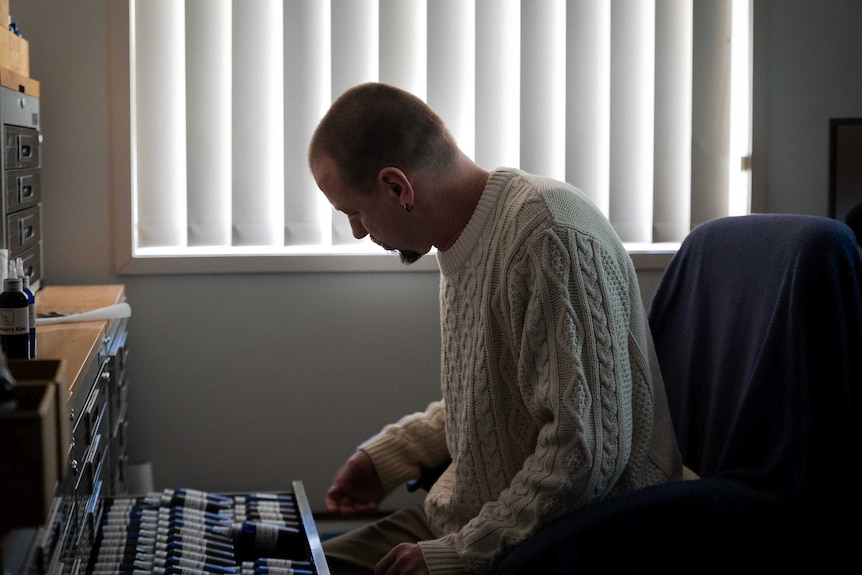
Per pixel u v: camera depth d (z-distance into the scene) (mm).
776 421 1516
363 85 1603
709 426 1708
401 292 2979
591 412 1412
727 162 3082
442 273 1670
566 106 2965
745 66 3105
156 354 2900
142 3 2801
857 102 3139
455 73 2918
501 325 1542
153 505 1763
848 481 1491
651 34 3000
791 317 1510
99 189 2814
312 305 2947
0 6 2043
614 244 1532
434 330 3008
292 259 2893
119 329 2334
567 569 1357
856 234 3131
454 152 1613
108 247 2836
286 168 2844
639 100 3023
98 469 1659
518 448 1565
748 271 1677
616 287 1486
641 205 3062
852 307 1512
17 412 728
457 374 1656
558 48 2961
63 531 1139
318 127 1602
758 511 1443
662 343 1877
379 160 1547
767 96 3109
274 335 2939
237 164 2840
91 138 2797
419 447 1880
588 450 1390
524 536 1392
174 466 2939
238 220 2855
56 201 2801
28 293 1419
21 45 2291
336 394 2986
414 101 1584
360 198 1584
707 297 1789
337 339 2967
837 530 1481
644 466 1575
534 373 1467
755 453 1537
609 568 1388
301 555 1641
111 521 1663
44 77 2762
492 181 1571
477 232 1568
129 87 2787
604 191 3035
